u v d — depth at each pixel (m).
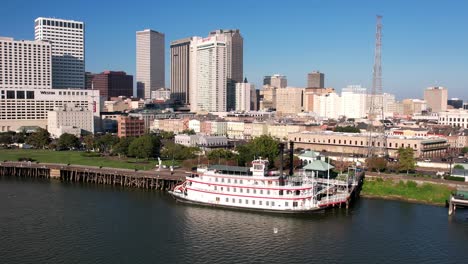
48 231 128.75
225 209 151.50
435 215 145.00
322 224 135.75
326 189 154.88
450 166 196.88
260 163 149.12
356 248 117.19
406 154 195.25
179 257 110.94
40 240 121.62
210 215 144.75
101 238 123.31
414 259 110.69
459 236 125.38
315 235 126.38
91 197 169.38
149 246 117.88
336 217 142.62
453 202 144.12
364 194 172.88
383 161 195.12
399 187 172.75
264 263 108.00
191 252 114.06
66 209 151.88
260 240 122.44
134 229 130.88
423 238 123.88
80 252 113.56
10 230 129.38
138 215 144.75
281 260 109.69
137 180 190.00
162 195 173.12
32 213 146.75
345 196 151.88
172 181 183.00
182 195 160.12
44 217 142.38
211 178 153.62
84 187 188.75
